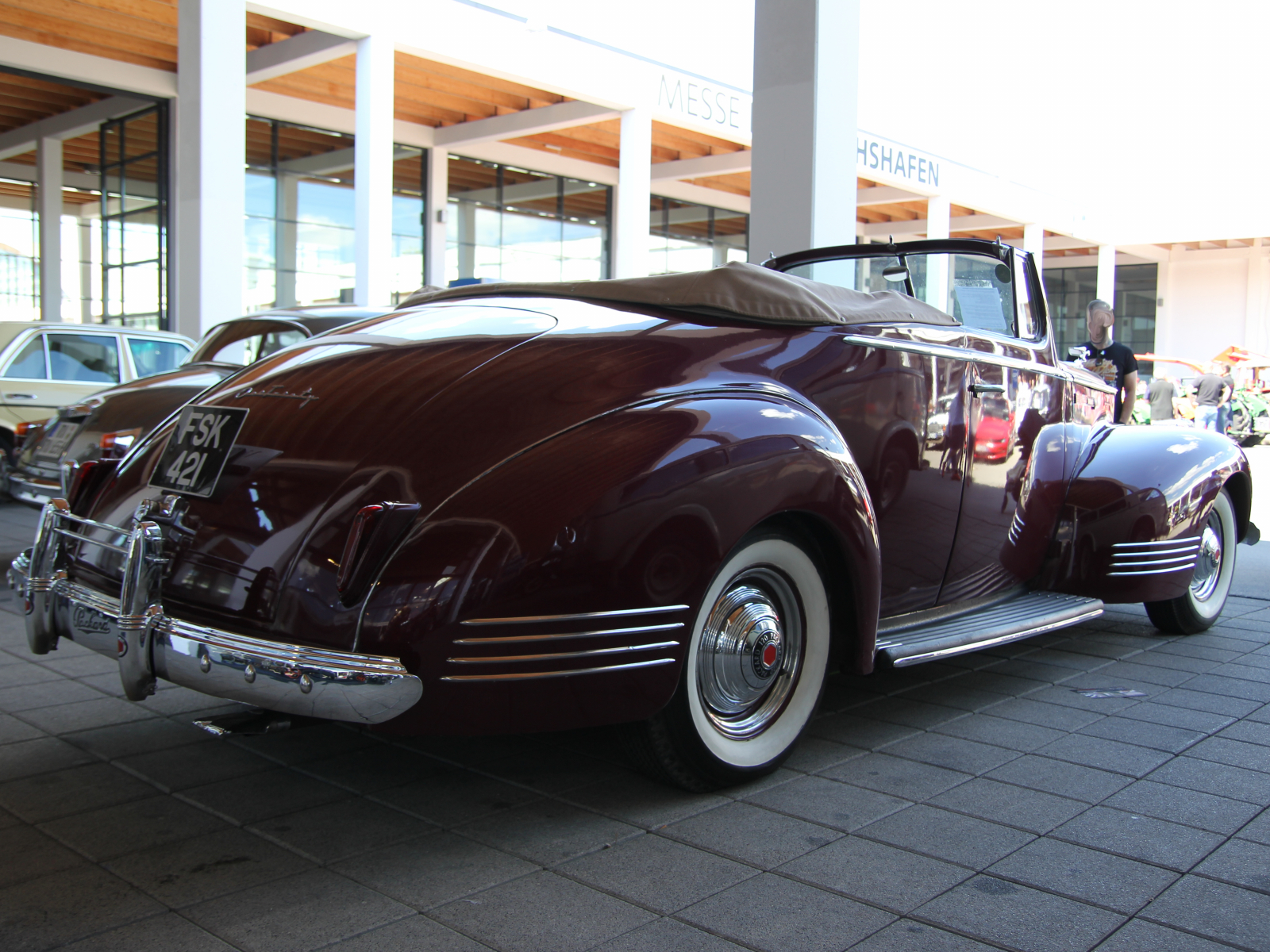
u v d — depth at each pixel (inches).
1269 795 98.5
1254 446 800.9
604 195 749.3
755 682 98.7
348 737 113.7
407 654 77.1
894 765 106.3
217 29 328.5
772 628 98.9
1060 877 81.2
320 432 89.3
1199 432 161.2
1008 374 133.2
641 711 85.4
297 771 103.2
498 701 79.6
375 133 411.2
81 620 93.0
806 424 96.3
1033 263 144.3
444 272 651.5
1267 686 137.6
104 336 319.0
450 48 433.7
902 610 121.5
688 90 535.5
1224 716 123.7
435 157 635.5
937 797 97.5
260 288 564.7
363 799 96.1
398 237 630.5
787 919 74.0
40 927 71.8
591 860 83.4
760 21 232.1
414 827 89.7
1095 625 177.5
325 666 76.4
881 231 941.2
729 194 842.2
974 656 154.5
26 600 99.9
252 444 91.7
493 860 83.4
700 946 70.2
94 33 458.9
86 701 124.2
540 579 79.6
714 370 95.0
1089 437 153.3
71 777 100.5
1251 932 72.9
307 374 99.1
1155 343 1157.1
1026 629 125.1
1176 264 1141.1
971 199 754.8
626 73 504.1
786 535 97.3
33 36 461.1
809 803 96.0
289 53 440.8
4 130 616.4
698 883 79.5
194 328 336.8
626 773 103.5
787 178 228.8
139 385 210.1
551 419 85.1
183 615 85.7
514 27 455.2
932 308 128.0
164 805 94.0
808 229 226.2
